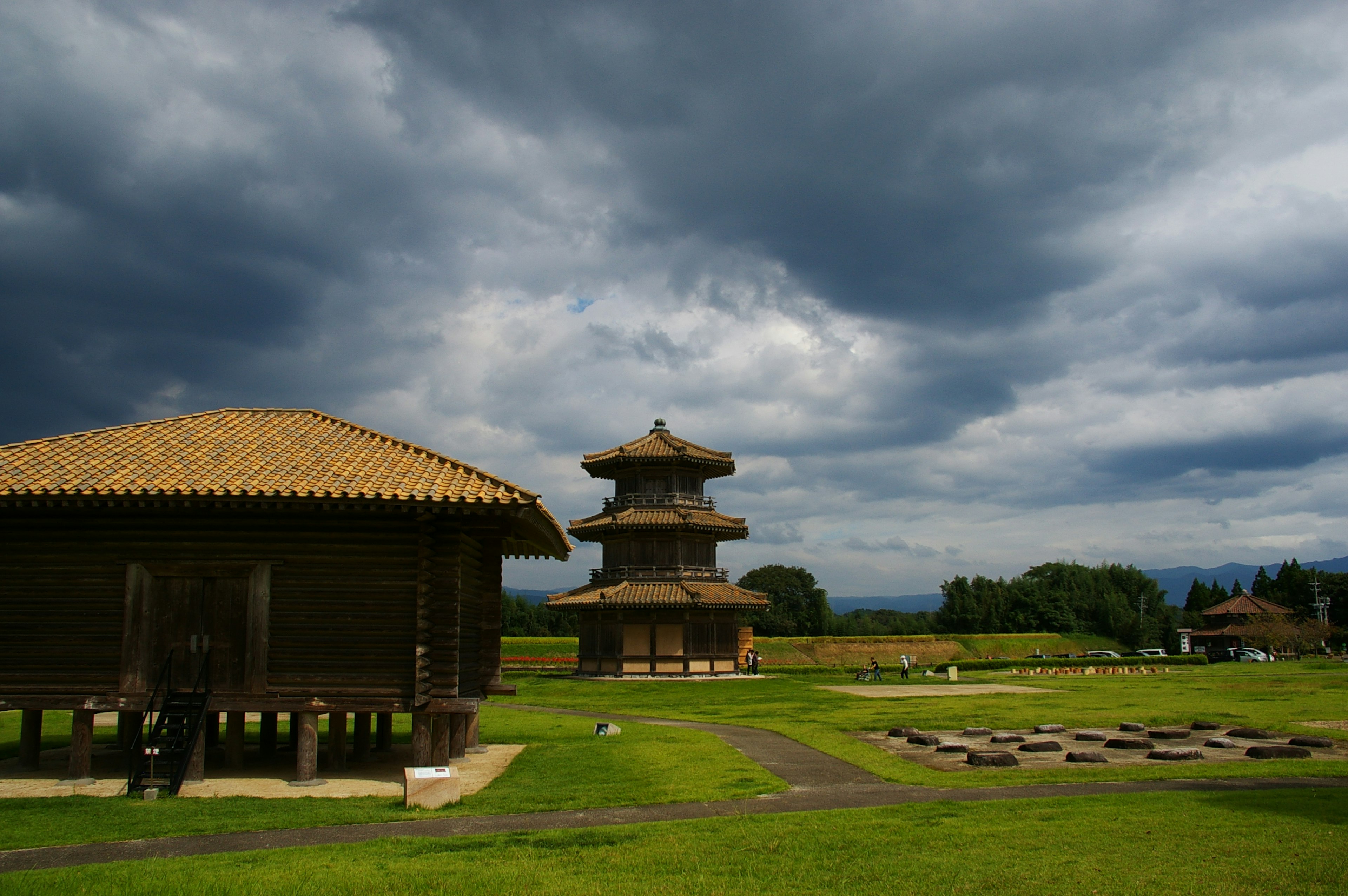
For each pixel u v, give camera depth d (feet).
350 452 70.54
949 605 422.82
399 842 46.85
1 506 63.16
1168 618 410.31
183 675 64.80
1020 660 254.47
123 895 37.27
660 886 38.34
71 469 63.62
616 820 52.44
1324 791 58.85
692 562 205.77
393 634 65.10
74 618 65.36
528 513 64.69
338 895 37.42
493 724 103.19
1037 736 90.27
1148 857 42.04
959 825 48.96
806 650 296.10
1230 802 54.95
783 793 60.13
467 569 74.18
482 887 38.40
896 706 120.88
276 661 64.75
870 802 56.95
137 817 53.21
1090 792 59.77
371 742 91.15
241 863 42.57
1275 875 38.86
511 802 56.80
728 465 213.05
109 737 92.12
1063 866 40.60
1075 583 458.50
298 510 65.87
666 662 195.72
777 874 39.91
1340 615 396.98
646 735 90.27
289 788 62.69
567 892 37.58
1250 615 386.73
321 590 65.57
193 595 65.72
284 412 80.79
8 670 64.90
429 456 71.05
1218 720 99.50
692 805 56.39
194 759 64.54
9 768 70.59
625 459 206.39
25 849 46.44
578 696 149.18
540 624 392.06
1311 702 121.80
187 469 64.44
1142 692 144.87
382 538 66.28
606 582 205.87
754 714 115.65
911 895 36.94
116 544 65.92
